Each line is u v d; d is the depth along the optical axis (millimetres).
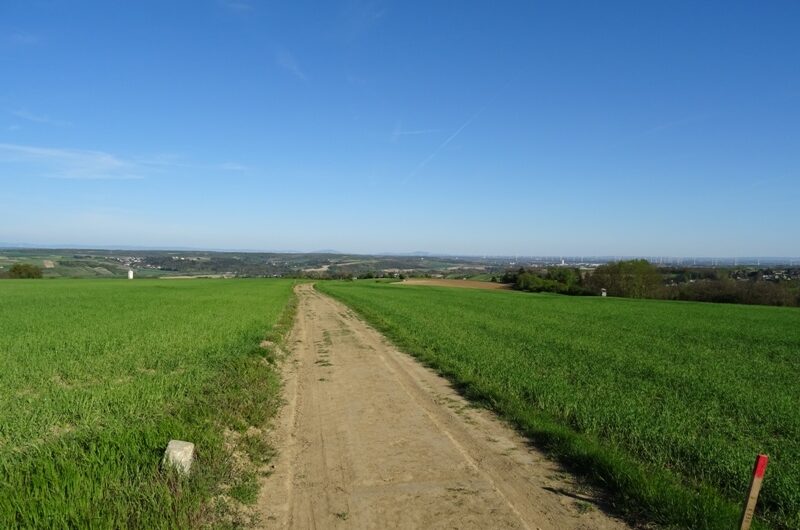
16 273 88938
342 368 14484
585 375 12938
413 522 5637
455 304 41031
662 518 5594
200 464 6523
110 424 7676
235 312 27484
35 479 5512
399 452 7797
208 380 11211
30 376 11055
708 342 21703
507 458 7578
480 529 5492
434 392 11641
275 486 6570
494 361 14430
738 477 6516
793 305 67250
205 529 5312
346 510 5918
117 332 18375
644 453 7430
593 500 6219
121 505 5199
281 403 10672
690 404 10359
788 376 14133
